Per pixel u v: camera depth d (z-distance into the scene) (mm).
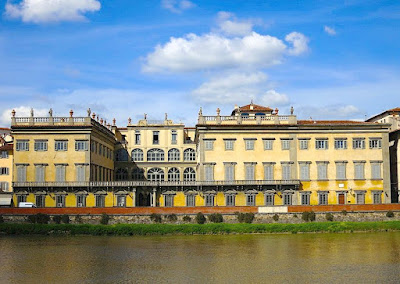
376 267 54844
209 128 97688
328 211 87000
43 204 97000
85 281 49156
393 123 106812
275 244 70688
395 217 87625
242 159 97688
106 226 82688
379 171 99062
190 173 121500
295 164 98250
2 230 83500
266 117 99812
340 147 99188
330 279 49500
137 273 52438
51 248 68500
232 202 96500
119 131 126688
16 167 97812
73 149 98000
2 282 48906
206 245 70312
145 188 97312
